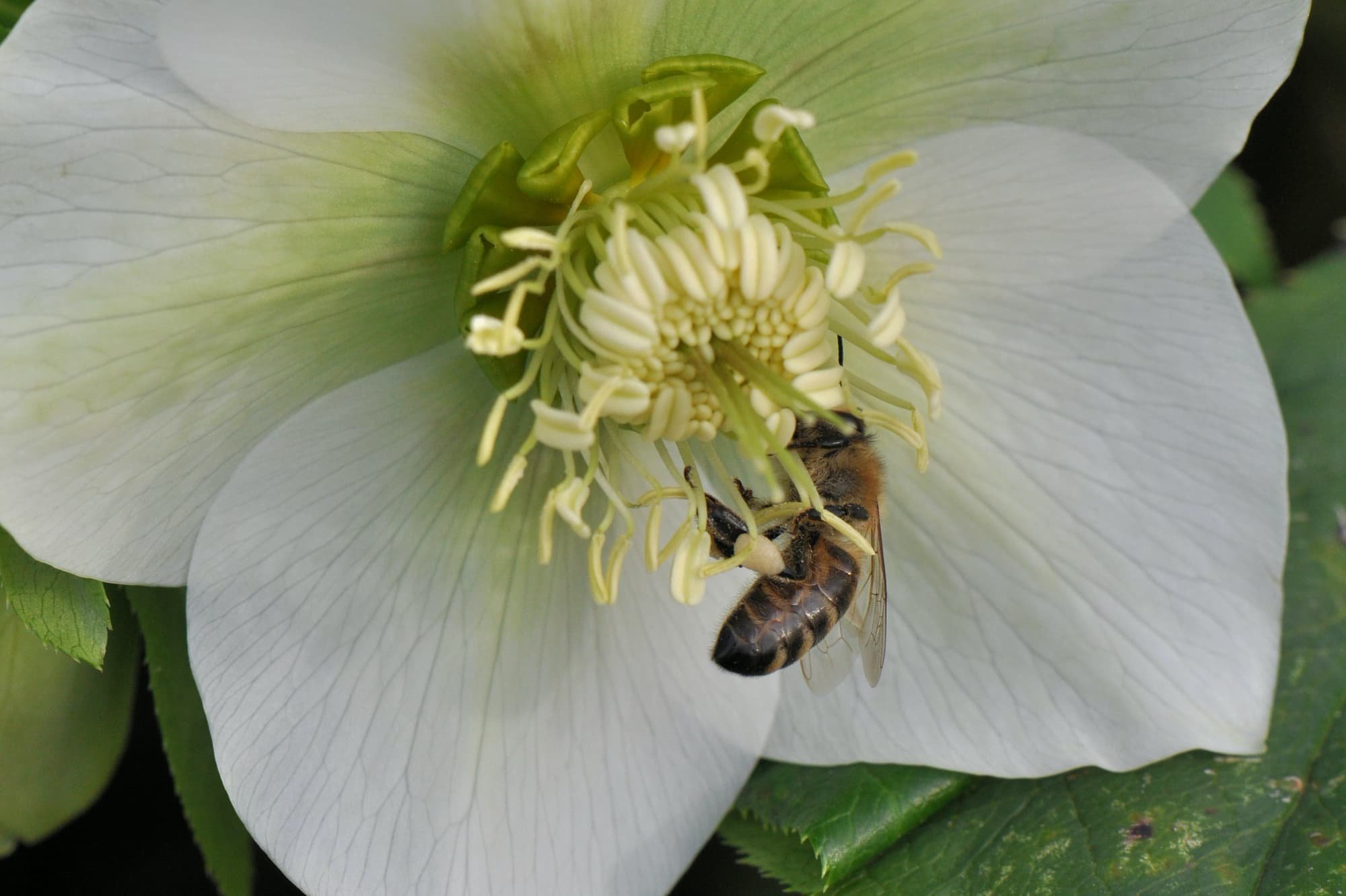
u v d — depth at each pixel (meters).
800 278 0.22
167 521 0.22
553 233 0.22
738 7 0.22
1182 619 0.22
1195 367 0.22
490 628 0.22
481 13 0.21
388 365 0.22
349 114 0.21
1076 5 0.22
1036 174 0.22
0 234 0.21
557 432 0.21
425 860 0.22
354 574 0.22
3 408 0.21
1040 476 0.22
